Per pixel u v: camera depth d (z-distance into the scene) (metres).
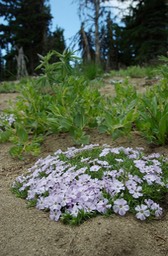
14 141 0.48
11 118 0.59
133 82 1.00
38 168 0.38
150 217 0.29
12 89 1.07
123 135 0.48
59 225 0.29
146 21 2.58
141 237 0.27
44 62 0.55
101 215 0.29
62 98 0.49
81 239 0.26
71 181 0.32
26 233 0.28
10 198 0.34
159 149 0.43
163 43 2.51
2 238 0.28
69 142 0.49
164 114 0.43
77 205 0.30
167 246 0.26
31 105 0.53
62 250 0.26
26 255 0.26
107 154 0.36
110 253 0.25
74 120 0.45
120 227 0.27
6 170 0.43
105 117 0.46
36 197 0.33
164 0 2.52
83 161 0.34
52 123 0.50
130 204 0.29
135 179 0.31
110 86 0.97
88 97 0.51
